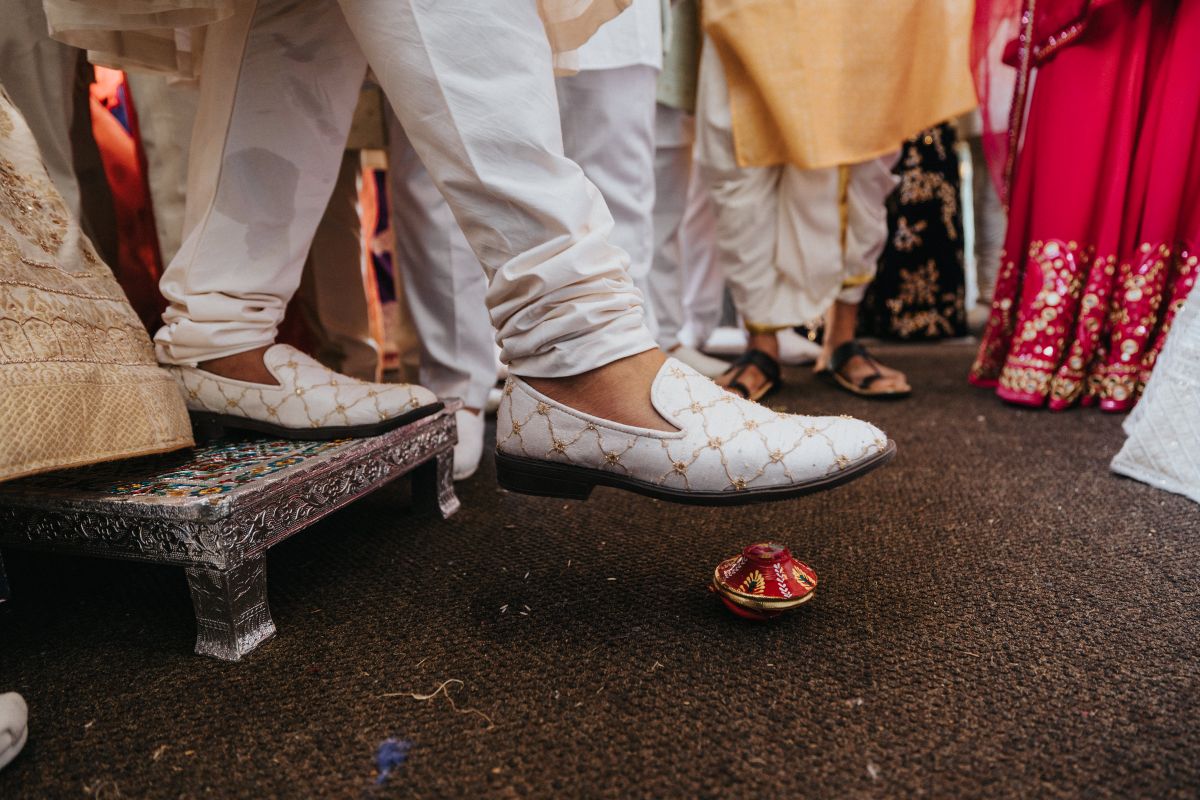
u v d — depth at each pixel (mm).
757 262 2117
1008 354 2150
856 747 627
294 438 1071
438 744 649
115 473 911
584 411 845
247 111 985
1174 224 1729
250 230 1038
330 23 995
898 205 3328
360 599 943
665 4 1674
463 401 1515
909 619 846
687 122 2193
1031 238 1938
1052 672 729
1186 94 1663
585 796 580
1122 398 1836
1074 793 565
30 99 1368
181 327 1039
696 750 630
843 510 1226
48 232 855
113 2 818
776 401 2158
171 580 1018
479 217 808
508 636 836
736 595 821
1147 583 918
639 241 1785
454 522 1231
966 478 1377
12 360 721
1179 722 646
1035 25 1859
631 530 1165
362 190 2475
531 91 767
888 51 1840
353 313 1987
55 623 897
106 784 609
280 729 677
